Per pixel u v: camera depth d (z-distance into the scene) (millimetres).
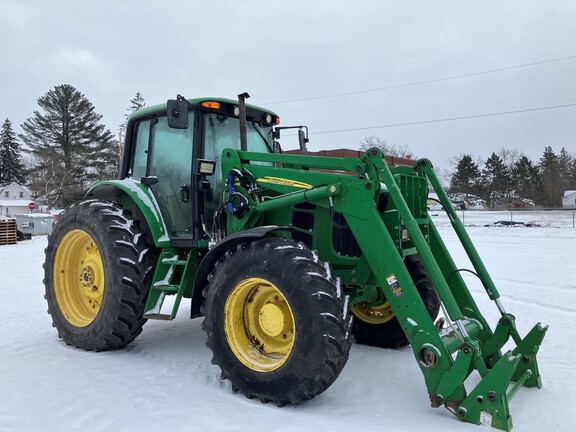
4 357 4129
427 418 2904
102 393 3303
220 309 3391
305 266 3080
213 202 4367
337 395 3326
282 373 3074
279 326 3309
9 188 60469
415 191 3855
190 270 4145
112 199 4719
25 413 2957
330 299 3004
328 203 3449
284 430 2746
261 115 4781
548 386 3379
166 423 2844
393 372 3797
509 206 52375
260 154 3822
